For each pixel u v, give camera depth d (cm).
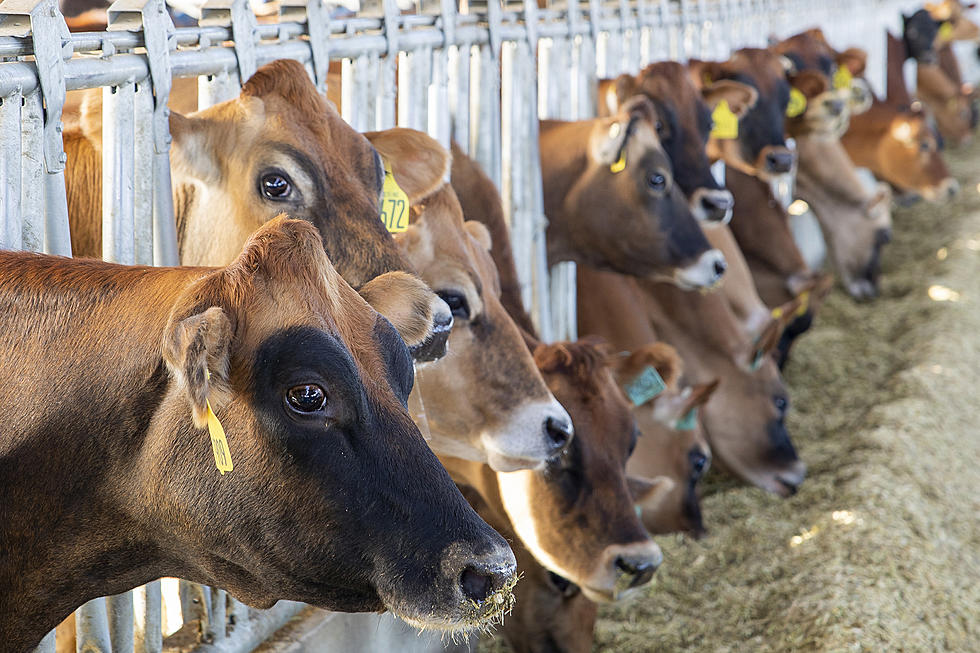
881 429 609
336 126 281
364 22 354
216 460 177
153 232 273
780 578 460
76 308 196
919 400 657
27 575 200
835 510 511
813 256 1053
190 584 303
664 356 376
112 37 251
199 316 171
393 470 187
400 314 218
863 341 798
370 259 271
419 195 312
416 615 186
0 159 226
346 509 185
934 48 1320
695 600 455
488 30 436
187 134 271
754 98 568
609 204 471
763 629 424
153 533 196
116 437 190
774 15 934
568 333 527
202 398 166
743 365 561
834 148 863
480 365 319
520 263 479
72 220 301
